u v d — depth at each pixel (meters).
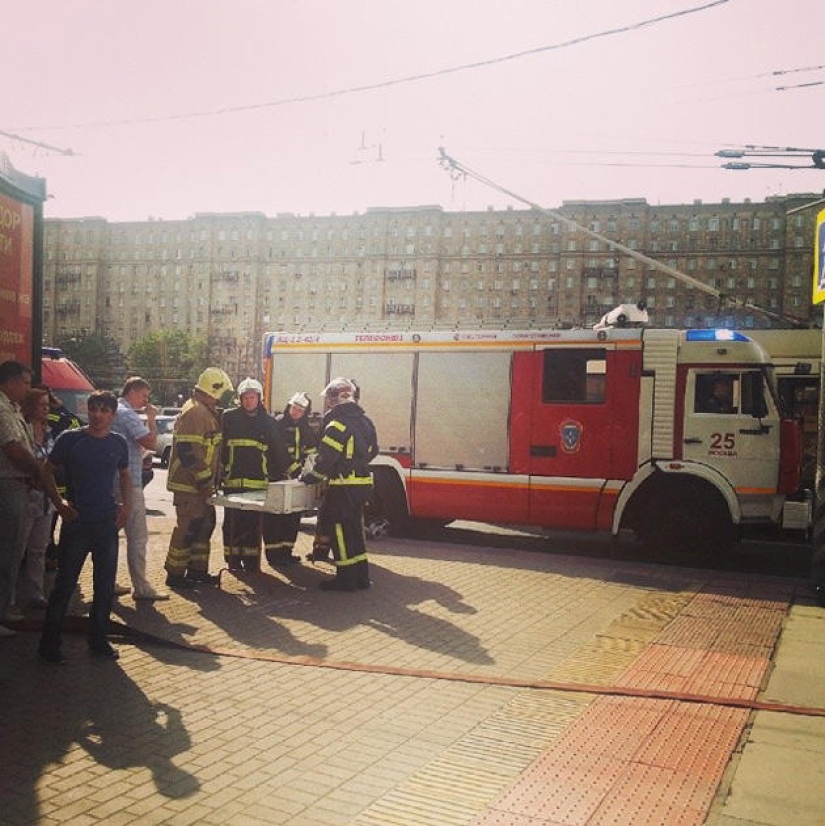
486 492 11.33
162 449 24.50
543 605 7.89
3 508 5.96
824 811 3.73
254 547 8.79
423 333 11.89
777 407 10.23
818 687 5.54
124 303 136.50
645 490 10.81
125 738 4.45
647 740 4.58
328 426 8.12
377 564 9.71
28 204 7.44
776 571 10.33
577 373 10.92
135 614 7.04
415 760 4.27
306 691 5.29
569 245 117.50
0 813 3.57
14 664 5.68
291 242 129.62
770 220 111.44
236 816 3.61
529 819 3.63
